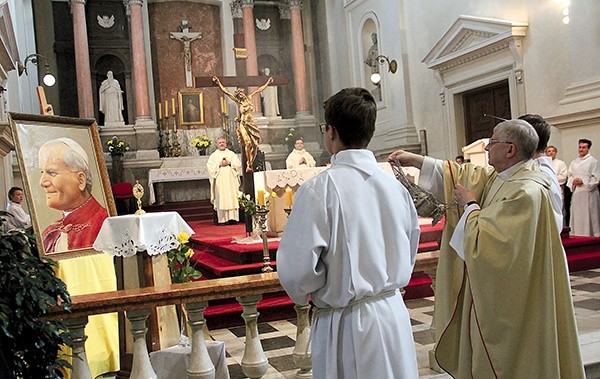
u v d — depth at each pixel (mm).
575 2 9406
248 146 9398
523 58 10609
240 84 9461
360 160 2266
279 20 18094
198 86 9266
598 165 8609
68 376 3945
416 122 13938
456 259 3109
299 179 7949
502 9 11008
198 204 15023
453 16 12344
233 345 5090
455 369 3125
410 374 2230
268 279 3523
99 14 16516
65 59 16219
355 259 2156
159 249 3908
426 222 8227
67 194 4570
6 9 7332
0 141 7043
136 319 3279
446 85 12711
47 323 2906
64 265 4293
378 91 15367
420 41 13578
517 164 2910
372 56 15531
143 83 15781
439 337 3123
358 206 2188
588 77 9258
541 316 2756
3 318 2646
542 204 2775
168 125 16375
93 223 4668
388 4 14391
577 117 9305
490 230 2729
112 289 4582
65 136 4730
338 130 2273
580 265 7434
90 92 15305
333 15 17266
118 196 13617
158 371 3643
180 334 4133
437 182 3133
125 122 16609
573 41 9469
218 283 3457
